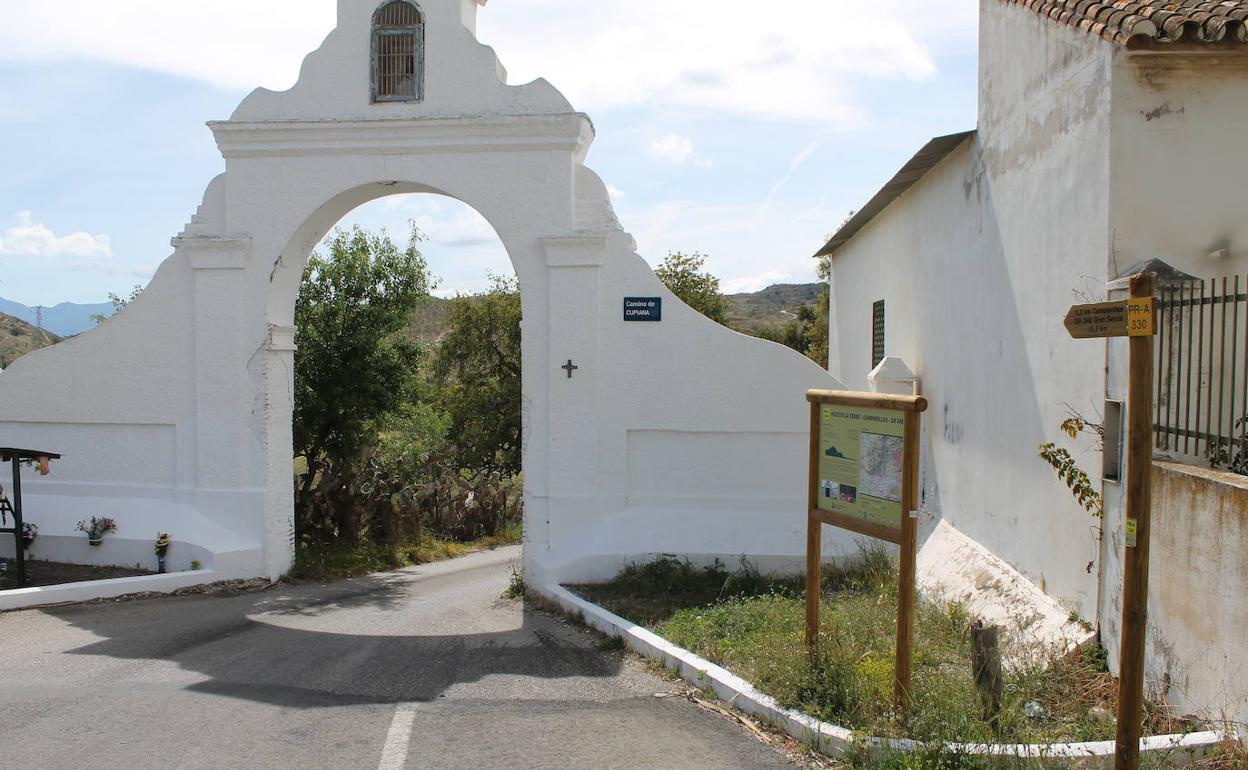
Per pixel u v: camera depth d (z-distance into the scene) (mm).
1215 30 5711
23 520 11023
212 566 10500
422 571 14391
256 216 10625
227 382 10711
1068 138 6691
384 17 10344
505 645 8219
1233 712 4836
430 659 7758
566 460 10164
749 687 6219
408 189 11039
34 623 8930
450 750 5492
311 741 5645
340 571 13430
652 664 7379
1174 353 6109
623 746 5539
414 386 15797
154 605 9797
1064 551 6738
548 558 10125
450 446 21203
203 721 6004
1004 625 7094
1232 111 5992
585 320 10148
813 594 6195
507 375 27719
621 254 10148
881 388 10914
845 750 5137
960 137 8969
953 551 8953
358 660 7727
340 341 14797
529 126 10055
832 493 6043
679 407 10141
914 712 5352
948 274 9695
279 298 10891
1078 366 6500
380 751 5473
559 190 10148
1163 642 5539
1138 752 4113
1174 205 6043
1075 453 6535
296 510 14820
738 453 10125
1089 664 6062
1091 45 6336
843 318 16312
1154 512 5707
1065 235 6715
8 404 11172
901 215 11875
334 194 10492
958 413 9328
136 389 10914
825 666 5984
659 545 9953
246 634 8703
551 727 5895
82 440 11094
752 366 10078
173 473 10922
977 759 4750
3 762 5242
